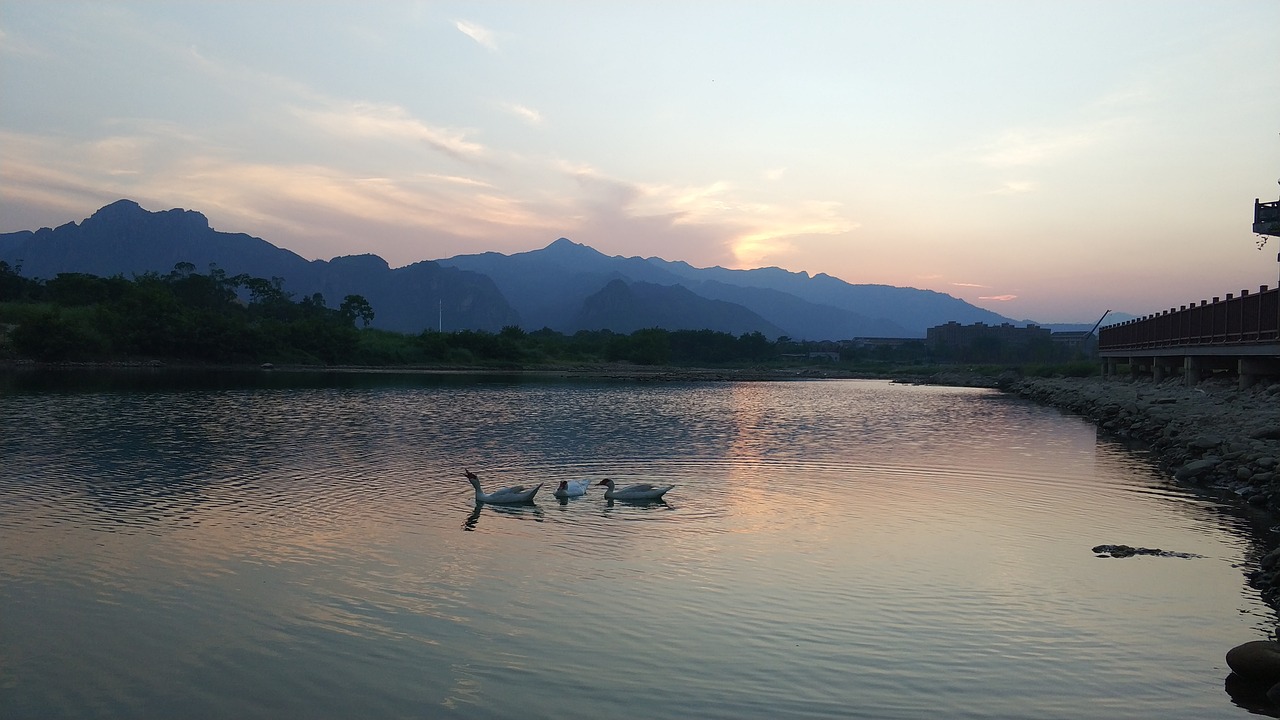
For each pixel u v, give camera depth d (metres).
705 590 16.64
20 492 25.28
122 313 129.50
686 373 162.25
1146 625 14.87
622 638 14.13
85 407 53.34
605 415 56.59
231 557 18.55
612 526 22.05
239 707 11.71
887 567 18.36
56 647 13.64
